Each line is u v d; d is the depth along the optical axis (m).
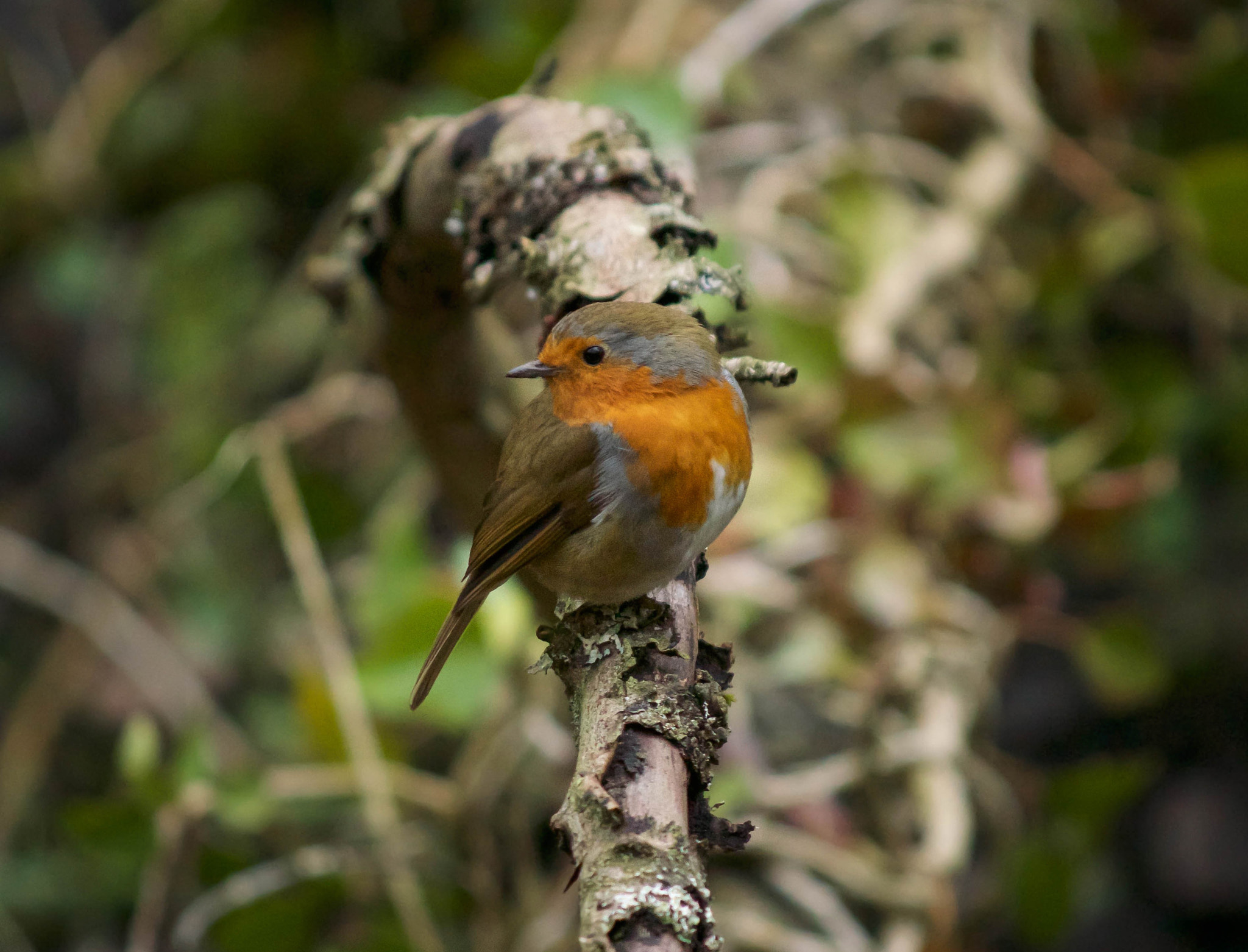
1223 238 7.69
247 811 7.02
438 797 7.27
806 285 8.70
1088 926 11.14
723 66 8.37
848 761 6.67
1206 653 10.34
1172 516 10.13
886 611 7.05
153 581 10.48
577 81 8.40
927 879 6.39
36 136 12.14
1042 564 8.59
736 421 4.29
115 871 7.75
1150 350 8.77
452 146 4.86
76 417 12.62
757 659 7.31
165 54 10.55
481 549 4.45
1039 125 8.70
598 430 4.22
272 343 10.15
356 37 10.60
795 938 6.39
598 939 2.76
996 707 8.86
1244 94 8.94
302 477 8.34
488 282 4.57
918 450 7.46
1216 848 10.99
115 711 10.80
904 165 9.00
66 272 11.48
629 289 4.36
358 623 7.88
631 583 4.27
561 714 6.99
